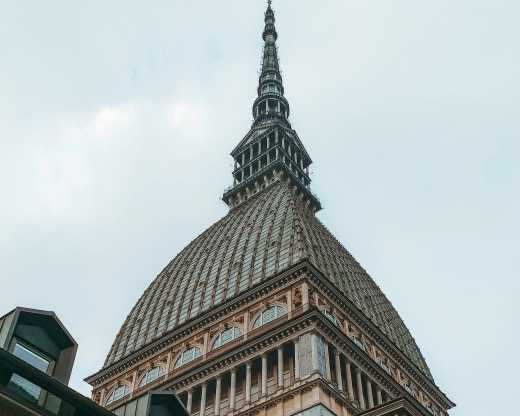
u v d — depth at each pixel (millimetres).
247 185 113125
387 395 69938
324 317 65250
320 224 103562
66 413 25750
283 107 133750
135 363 81250
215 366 69375
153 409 30594
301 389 59312
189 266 97062
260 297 72875
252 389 65125
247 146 121250
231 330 73062
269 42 151250
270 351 66062
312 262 77000
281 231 86188
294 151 120938
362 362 68438
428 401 81875
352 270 93375
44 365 28719
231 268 86188
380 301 96312
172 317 86938
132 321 94688
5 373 24484
